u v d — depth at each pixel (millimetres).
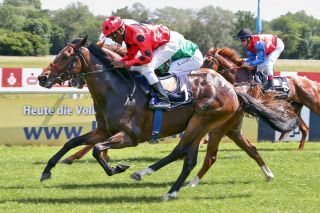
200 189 7645
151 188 7672
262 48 10266
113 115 6734
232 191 7520
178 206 6531
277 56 10906
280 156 11016
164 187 7762
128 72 6879
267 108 7328
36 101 12234
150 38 6891
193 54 7652
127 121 6723
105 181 8156
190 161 6984
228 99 7039
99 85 6824
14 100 12117
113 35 6758
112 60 6926
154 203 6688
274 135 13852
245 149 8117
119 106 6734
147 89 6816
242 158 10695
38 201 6758
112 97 6766
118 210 6285
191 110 6984
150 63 6824
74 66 6867
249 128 13672
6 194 7168
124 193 7301
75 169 9219
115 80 6812
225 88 7066
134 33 6719
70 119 12445
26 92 12781
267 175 8195
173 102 6863
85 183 7992
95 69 6855
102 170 9141
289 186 7898
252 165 9789
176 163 9945
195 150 7043
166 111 6887
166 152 11562
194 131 6965
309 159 10625
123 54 7340
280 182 8172
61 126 12398
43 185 7820
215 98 6957
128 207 6441
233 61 10344
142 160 10367
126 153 11352
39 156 10641
